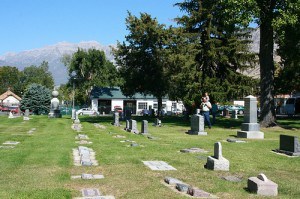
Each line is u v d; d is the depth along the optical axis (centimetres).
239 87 3688
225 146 1627
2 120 3691
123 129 2683
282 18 2497
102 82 8238
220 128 2711
